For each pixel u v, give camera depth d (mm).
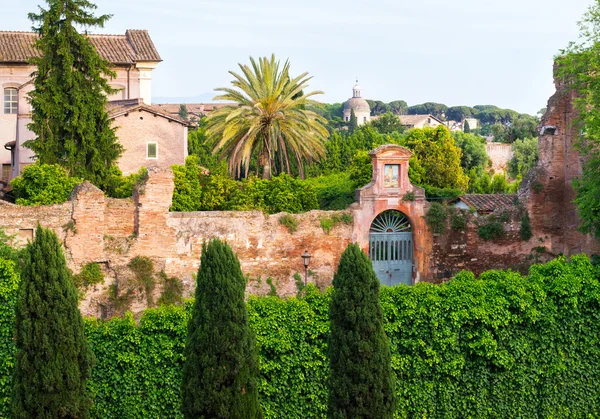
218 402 25875
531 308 34781
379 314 27375
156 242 42938
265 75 61531
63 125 51750
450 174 76500
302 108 69125
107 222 42438
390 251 48844
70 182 46969
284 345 32406
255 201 51125
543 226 49812
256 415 26531
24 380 25734
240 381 26109
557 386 35500
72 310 26125
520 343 34875
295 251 46062
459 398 34406
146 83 74500
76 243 41531
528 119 114938
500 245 49625
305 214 46344
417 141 77500
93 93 52500
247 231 44750
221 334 25984
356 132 91562
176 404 31953
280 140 61750
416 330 33875
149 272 42688
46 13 51875
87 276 41594
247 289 44750
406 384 33844
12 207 40500
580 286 35406
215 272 26203
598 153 43812
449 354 34062
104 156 52812
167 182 43000
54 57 52219
